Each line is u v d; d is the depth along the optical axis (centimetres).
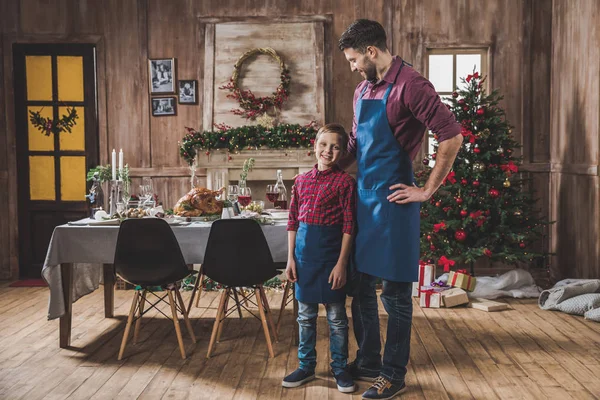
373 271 297
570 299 480
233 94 619
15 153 632
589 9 519
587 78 525
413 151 299
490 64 623
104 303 476
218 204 420
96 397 310
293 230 328
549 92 621
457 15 623
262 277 368
